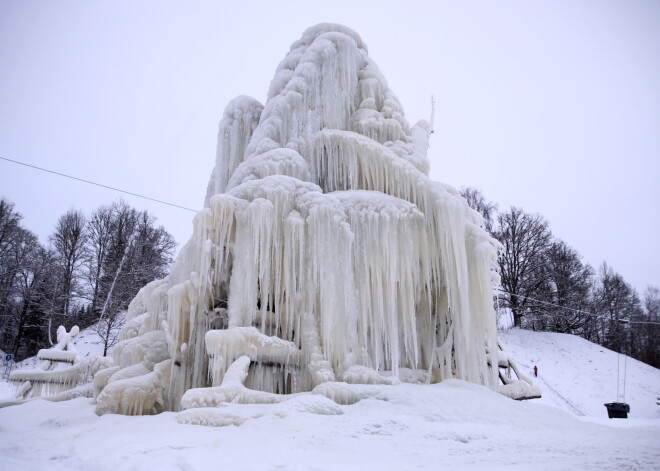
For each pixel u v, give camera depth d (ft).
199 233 27.30
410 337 33.71
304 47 43.32
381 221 30.71
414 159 38.27
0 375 73.20
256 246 27.43
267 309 31.04
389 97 43.06
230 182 33.27
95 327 88.79
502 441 15.93
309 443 15.65
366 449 14.82
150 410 25.81
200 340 28.07
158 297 33.68
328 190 36.11
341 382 24.18
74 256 107.04
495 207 116.88
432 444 15.60
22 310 92.43
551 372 76.74
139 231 117.50
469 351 31.63
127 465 12.59
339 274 28.30
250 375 25.53
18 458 14.70
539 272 105.81
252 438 16.14
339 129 39.63
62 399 34.88
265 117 37.68
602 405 66.54
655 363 110.73
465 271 31.30
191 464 11.91
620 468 10.63
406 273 31.24
